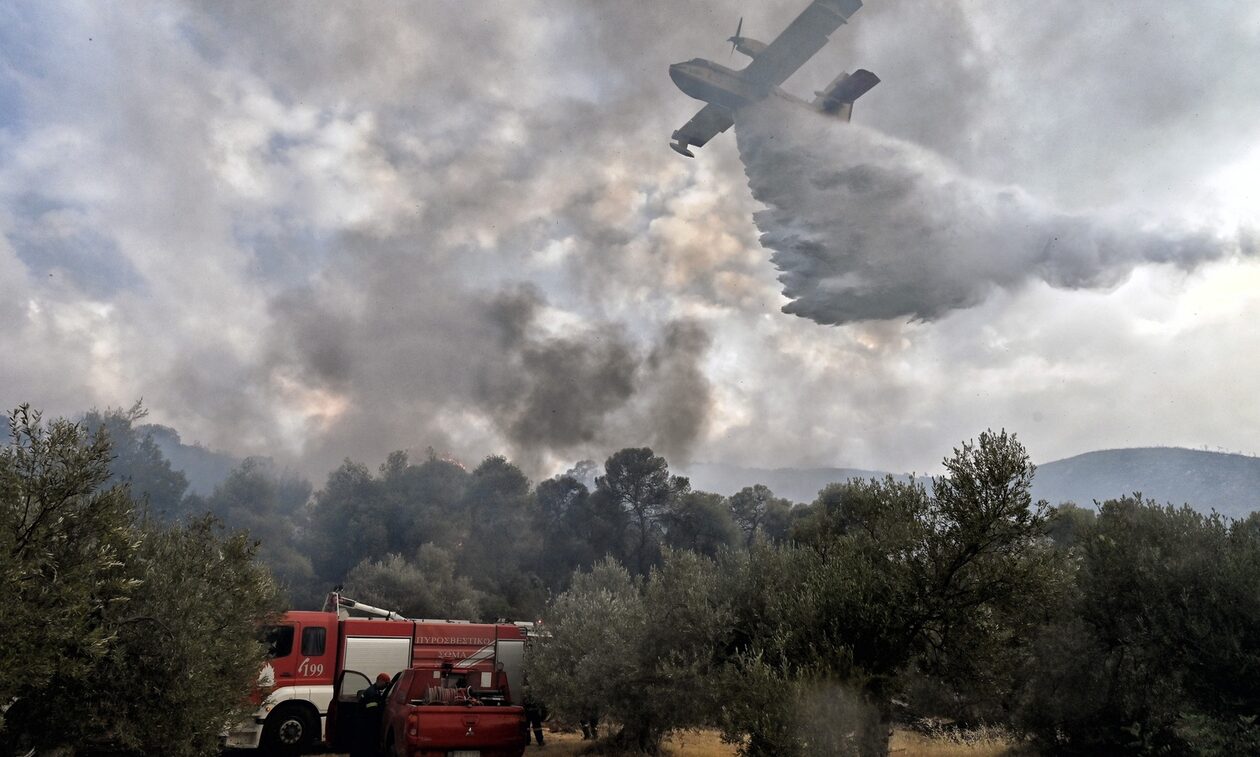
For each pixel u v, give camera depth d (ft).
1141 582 47.85
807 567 53.16
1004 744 58.80
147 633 34.83
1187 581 46.32
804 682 40.63
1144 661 47.62
